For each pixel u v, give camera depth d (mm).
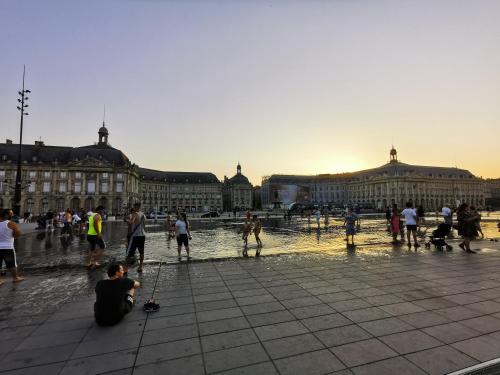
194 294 6441
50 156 91312
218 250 13750
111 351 4016
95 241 9844
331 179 140500
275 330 4609
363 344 4129
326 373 3441
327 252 11383
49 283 7617
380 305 5629
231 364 3654
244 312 5367
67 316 5312
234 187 138125
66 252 13281
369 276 7734
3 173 84750
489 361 3670
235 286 6988
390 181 119438
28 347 4156
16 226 7895
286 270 8492
